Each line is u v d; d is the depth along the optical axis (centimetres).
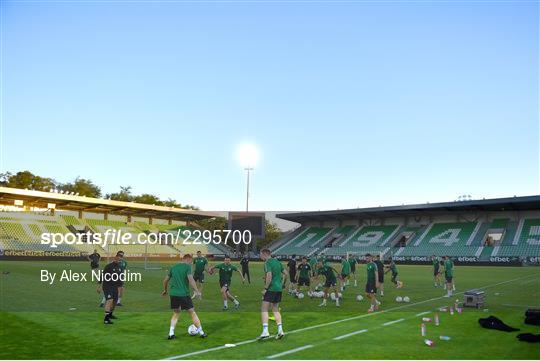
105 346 966
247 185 5731
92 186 9619
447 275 2080
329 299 1927
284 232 8631
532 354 893
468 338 1054
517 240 5909
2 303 1631
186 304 1058
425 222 7325
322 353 901
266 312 1056
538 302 1772
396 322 1293
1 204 6406
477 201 6059
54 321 1274
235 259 6131
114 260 1281
